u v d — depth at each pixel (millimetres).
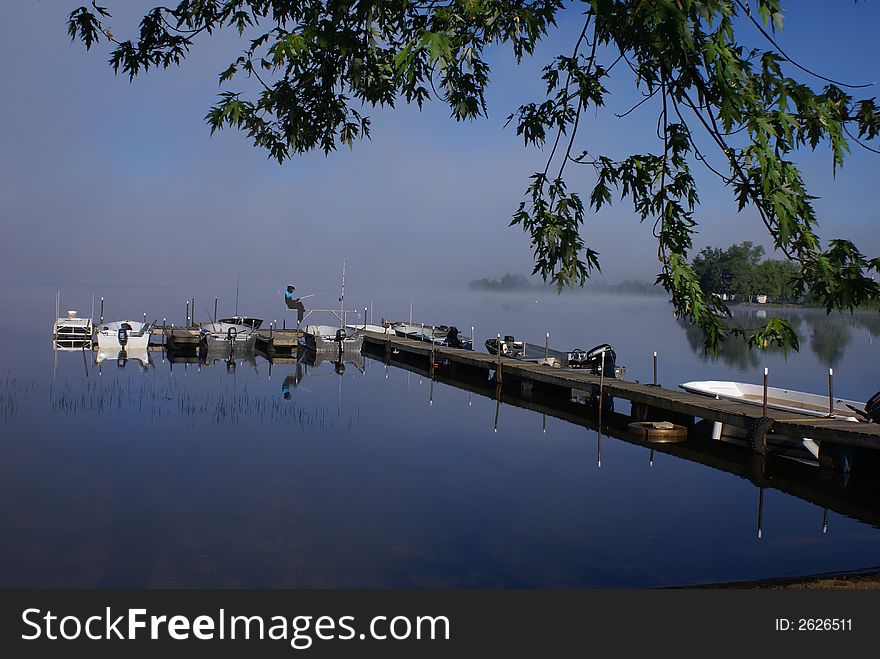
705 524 10914
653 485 13078
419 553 9375
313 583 8336
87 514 10766
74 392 21891
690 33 3543
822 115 3717
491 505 11633
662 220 4215
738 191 3889
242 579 8406
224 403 20859
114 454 14477
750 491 12828
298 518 10766
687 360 38844
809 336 64188
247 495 11891
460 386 26125
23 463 13625
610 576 8711
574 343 47812
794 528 10758
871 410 15164
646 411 19125
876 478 13750
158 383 24500
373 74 5074
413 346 33000
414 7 4812
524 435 17562
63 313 65812
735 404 17062
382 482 12883
